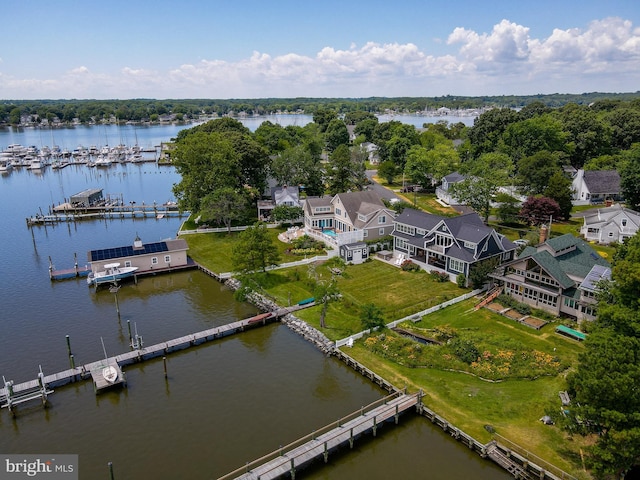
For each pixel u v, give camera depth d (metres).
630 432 25.50
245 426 35.25
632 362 28.05
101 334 49.06
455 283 58.53
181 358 44.94
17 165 164.50
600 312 35.41
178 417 36.38
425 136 145.50
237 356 45.22
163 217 97.38
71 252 75.25
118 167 167.25
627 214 70.81
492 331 46.47
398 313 50.47
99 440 33.88
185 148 86.06
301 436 34.19
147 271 64.88
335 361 44.06
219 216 80.94
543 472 29.05
